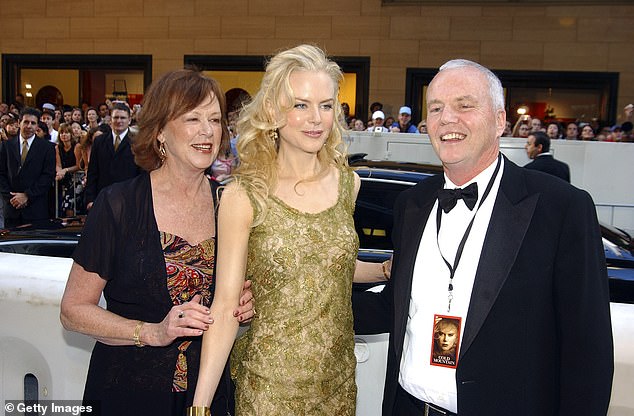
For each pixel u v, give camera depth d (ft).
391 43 43.88
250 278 6.44
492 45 42.88
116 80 48.37
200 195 6.92
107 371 6.56
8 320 8.85
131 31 47.34
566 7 41.86
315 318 6.27
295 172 6.54
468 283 5.73
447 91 5.86
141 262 6.42
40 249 10.98
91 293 6.50
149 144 6.60
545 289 5.47
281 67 6.26
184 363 6.61
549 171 22.59
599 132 39.37
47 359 8.73
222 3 45.85
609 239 12.55
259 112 6.37
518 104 43.37
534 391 5.44
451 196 5.86
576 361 5.30
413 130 34.22
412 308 6.11
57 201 25.54
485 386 5.49
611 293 10.66
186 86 6.44
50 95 49.39
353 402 6.68
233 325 6.23
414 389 5.98
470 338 5.53
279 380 6.24
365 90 44.39
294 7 44.93
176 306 6.12
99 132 24.79
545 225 5.55
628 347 7.36
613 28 41.55
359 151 30.73
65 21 48.19
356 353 8.30
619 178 29.66
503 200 5.74
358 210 11.68
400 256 6.30
